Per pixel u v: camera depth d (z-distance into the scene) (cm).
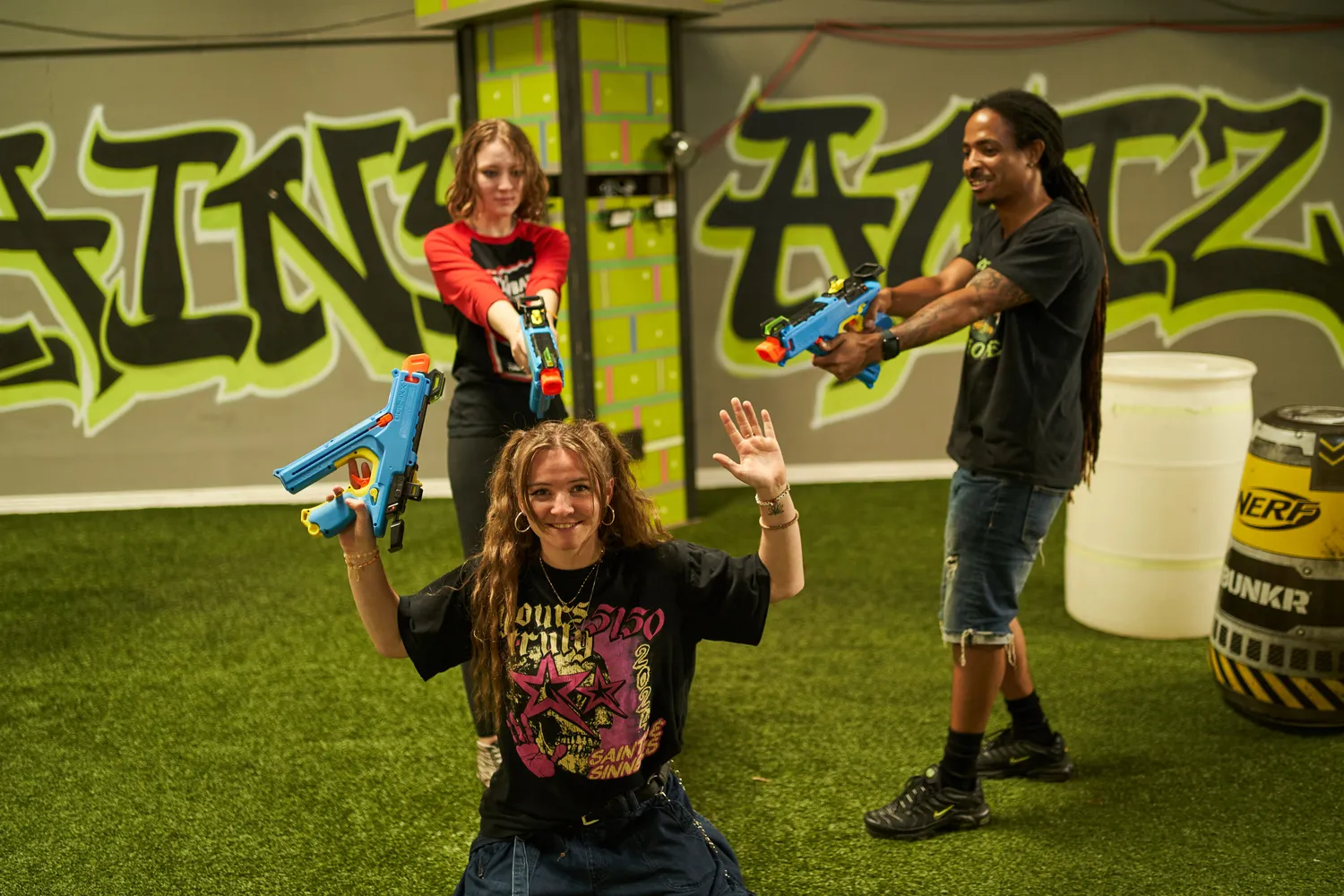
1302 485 290
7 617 419
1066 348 236
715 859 173
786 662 361
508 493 165
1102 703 323
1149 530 362
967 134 243
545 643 164
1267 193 573
